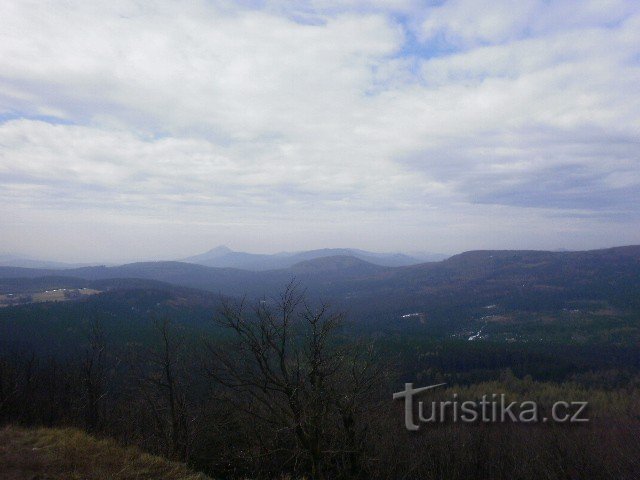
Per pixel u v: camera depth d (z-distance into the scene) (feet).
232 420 61.26
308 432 48.29
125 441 55.26
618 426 71.67
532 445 67.05
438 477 61.21
